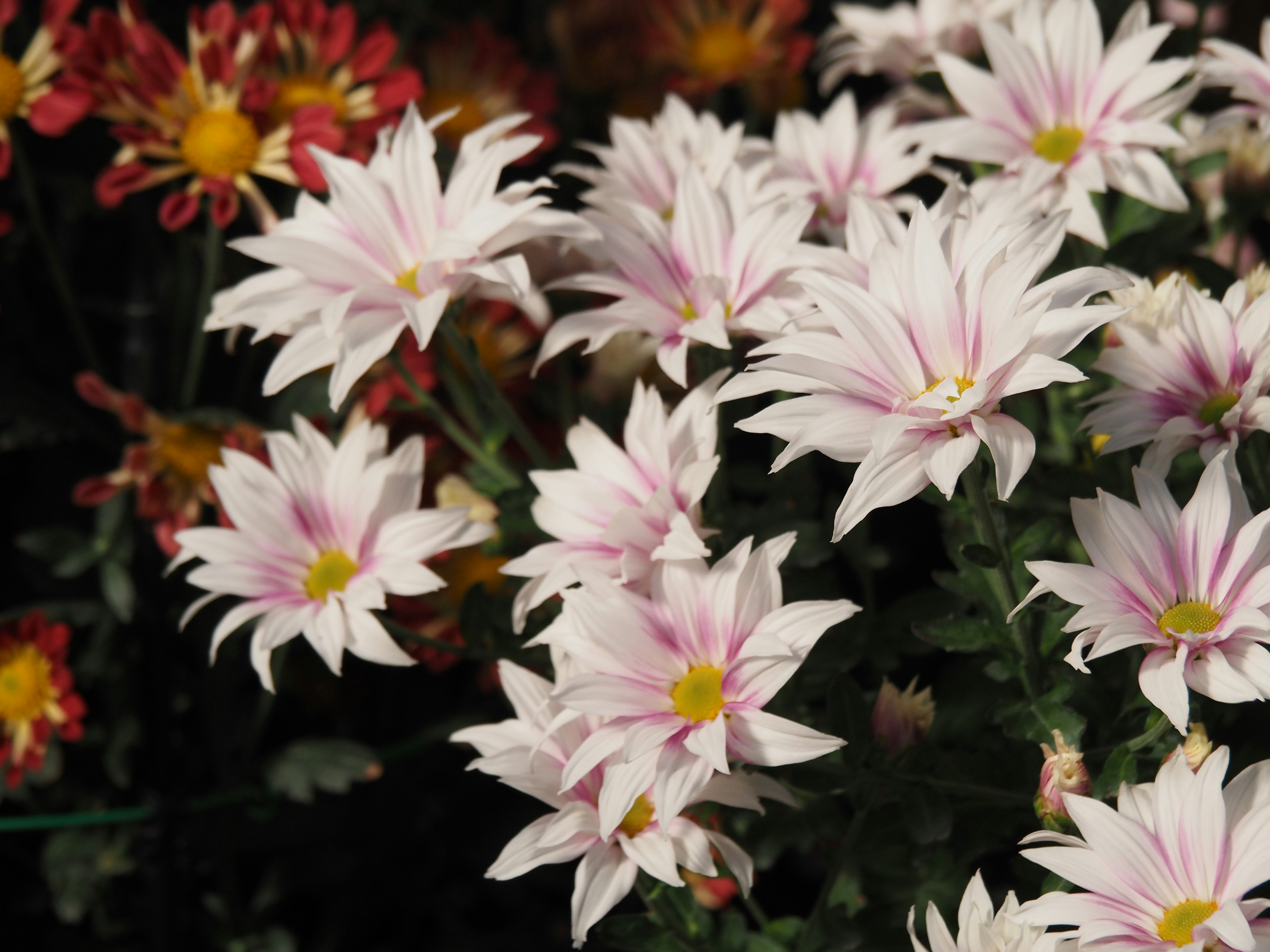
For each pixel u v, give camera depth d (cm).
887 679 50
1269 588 43
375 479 51
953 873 51
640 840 45
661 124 56
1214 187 62
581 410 58
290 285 50
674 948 48
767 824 53
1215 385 47
